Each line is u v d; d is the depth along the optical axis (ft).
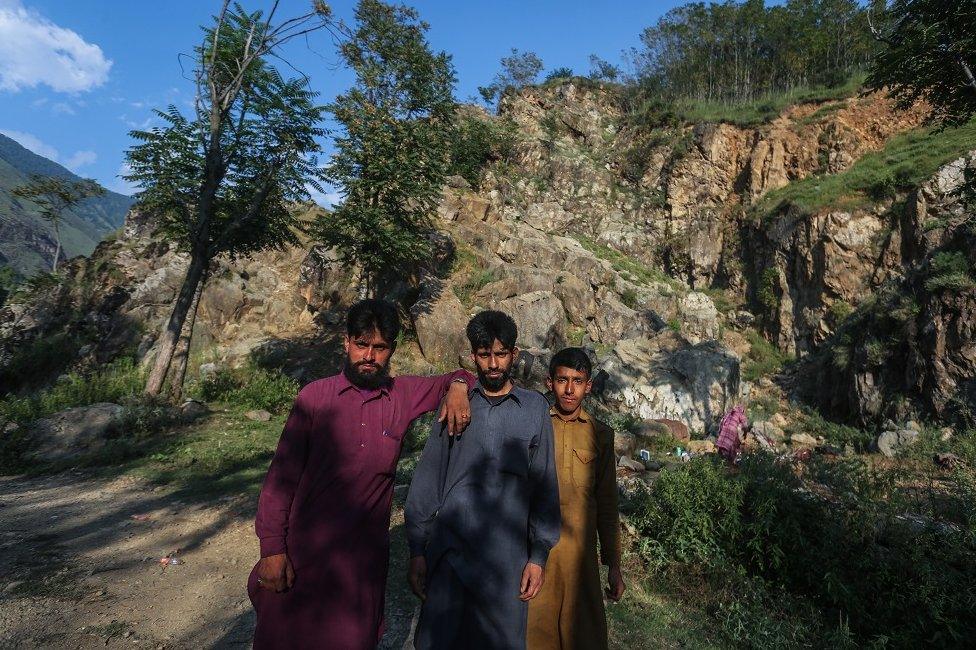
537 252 87.71
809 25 180.04
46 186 90.84
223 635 10.81
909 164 101.19
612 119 179.93
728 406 46.55
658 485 15.74
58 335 66.74
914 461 28.96
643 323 79.97
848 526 13.03
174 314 44.14
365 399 5.90
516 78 201.16
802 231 107.76
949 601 11.03
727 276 126.11
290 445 5.65
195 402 41.50
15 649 9.93
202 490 22.91
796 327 105.19
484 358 6.11
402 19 59.11
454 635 5.56
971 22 24.91
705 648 10.38
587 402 44.16
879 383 56.59
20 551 15.89
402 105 59.93
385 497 5.96
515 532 5.83
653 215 146.20
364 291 57.57
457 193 89.56
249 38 44.04
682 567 13.64
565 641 6.97
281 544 5.29
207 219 45.50
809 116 133.80
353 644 5.39
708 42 199.41
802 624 11.41
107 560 15.28
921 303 54.49
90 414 35.14
